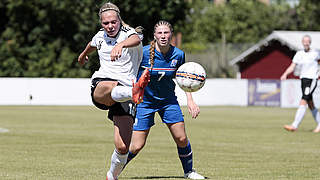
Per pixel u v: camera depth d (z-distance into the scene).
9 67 119.56
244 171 24.66
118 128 17.80
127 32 17.73
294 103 91.38
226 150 33.25
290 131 47.72
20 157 28.88
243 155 30.86
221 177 22.75
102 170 24.44
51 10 122.88
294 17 189.00
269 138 41.22
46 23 123.38
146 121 21.52
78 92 91.94
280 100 92.06
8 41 122.88
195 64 20.66
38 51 123.00
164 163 27.28
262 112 77.56
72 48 125.31
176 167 25.91
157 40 20.92
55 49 124.06
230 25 177.75
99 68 18.45
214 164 27.03
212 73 141.25
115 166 18.44
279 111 80.06
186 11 132.62
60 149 32.72
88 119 59.97
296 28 186.50
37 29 122.75
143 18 123.94
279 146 35.69
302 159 29.19
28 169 24.55
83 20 124.44
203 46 160.12
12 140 37.62
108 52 17.88
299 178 22.69
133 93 16.20
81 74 121.81
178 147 22.22
